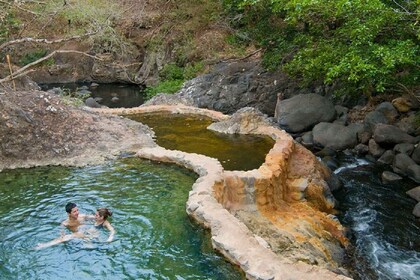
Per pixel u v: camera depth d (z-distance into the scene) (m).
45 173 9.41
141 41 21.11
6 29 14.49
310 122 13.67
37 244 6.75
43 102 10.87
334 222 8.88
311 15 11.25
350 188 10.69
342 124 13.62
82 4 15.02
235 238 6.46
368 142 12.51
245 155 10.30
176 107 14.09
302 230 8.07
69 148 10.25
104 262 6.34
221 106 16.36
